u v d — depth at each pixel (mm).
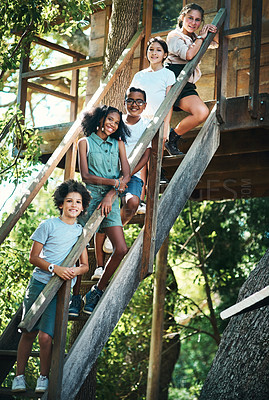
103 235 4309
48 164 4426
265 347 4387
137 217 4559
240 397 4363
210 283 12367
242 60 6508
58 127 6508
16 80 12914
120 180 3924
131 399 11609
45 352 3631
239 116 5289
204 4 6723
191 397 14422
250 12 6570
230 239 12461
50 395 3451
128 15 6043
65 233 3785
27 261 7301
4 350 3982
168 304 11578
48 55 10039
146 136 4137
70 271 3510
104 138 4152
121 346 11258
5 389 3758
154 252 4113
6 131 6461
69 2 6145
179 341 11812
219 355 4742
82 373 3689
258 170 7023
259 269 4875
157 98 5031
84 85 10734
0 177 6676
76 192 3850
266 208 12078
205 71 6527
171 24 6820
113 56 6059
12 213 4191
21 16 5992
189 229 12336
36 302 3396
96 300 3988
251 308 3412
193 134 5742
